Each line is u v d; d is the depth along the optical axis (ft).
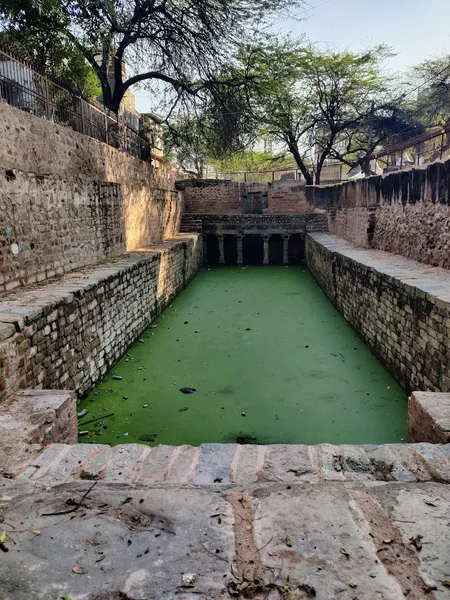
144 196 45.09
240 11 43.65
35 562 6.82
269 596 6.10
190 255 54.70
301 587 6.23
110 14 39.60
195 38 45.24
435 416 12.46
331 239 52.01
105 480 9.39
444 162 25.79
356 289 30.99
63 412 13.80
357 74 68.23
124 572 6.57
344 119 76.38
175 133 54.95
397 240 34.27
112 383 22.89
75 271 26.78
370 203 41.50
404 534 7.28
